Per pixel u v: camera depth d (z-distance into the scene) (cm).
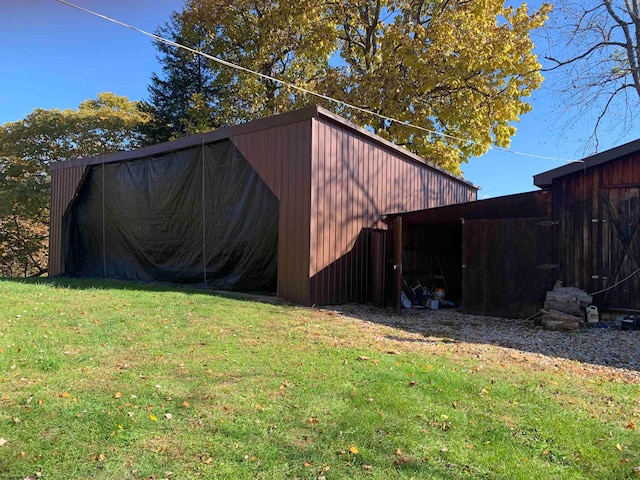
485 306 853
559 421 329
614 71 1062
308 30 1802
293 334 586
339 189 899
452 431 309
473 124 1582
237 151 986
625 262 736
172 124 2452
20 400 332
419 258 1086
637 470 264
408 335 632
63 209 1412
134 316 645
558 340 633
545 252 799
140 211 1197
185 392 362
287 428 305
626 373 477
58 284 1008
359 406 346
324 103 1733
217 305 764
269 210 927
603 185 758
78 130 2181
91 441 277
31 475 240
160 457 263
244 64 2023
